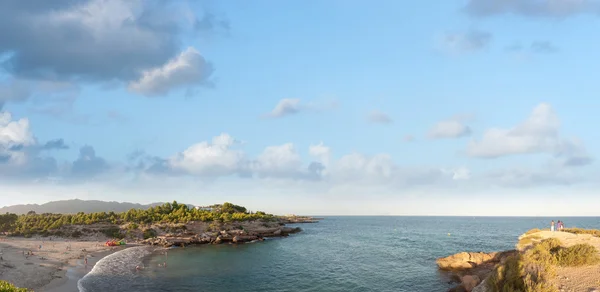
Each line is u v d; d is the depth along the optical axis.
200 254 86.50
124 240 107.31
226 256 83.12
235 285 52.44
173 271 62.44
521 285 26.73
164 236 114.88
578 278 27.83
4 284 24.73
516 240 116.50
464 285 42.09
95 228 118.00
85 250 85.88
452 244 103.81
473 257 60.19
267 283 53.81
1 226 118.62
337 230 190.62
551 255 35.75
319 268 66.25
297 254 86.56
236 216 158.00
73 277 54.16
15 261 60.72
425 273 57.78
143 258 77.31
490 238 125.44
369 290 48.69
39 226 118.12
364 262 72.25
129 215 135.25
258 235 130.62
